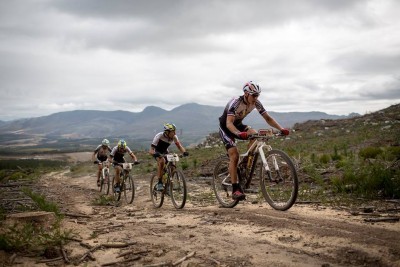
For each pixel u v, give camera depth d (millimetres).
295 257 3332
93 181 20578
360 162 9781
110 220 6145
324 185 7957
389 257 3098
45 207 7008
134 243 4180
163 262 3469
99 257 3762
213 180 7258
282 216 5074
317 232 3973
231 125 5848
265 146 5941
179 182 7914
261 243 3838
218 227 4746
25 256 3805
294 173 5332
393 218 4480
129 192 10852
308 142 22109
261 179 6031
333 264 3098
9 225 4816
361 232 3850
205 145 34125
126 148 11438
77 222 5758
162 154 8531
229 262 3334
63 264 3582
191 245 3965
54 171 38594
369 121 26703
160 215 6438
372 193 6469
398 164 8305
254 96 5699
